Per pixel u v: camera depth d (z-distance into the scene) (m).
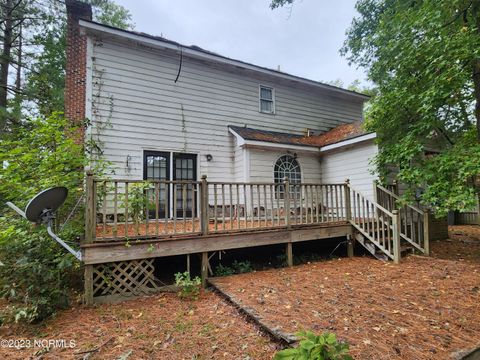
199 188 4.95
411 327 2.88
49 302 3.55
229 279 4.76
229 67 8.84
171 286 4.59
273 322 3.02
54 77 12.88
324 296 3.83
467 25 5.48
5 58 11.75
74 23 7.95
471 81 5.91
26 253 3.89
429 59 5.29
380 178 6.68
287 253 5.79
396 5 7.46
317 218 6.20
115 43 7.22
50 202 3.69
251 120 9.27
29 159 4.69
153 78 7.68
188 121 8.10
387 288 4.12
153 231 5.13
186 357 2.52
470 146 5.48
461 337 2.66
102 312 3.66
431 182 5.59
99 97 6.93
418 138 6.21
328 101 11.01
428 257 6.07
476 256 6.24
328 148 8.77
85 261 3.96
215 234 4.96
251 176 8.22
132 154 7.23
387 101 6.23
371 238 6.14
